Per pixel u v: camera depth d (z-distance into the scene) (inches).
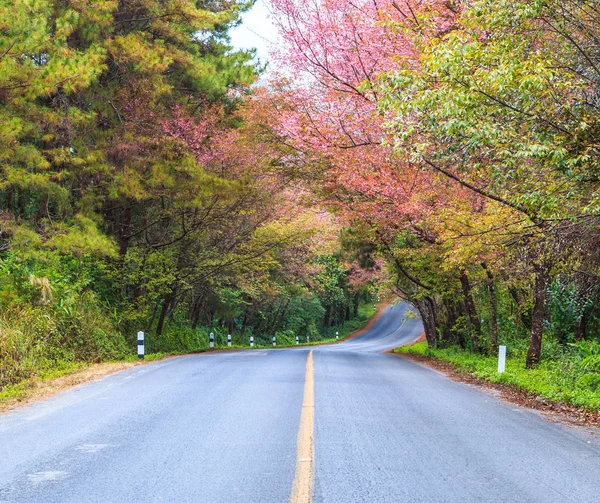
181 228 1467.8
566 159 525.7
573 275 901.8
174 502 273.7
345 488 297.6
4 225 887.1
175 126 1233.4
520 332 1654.8
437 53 530.6
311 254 2180.1
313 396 603.8
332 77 948.0
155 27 1217.4
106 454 360.8
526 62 508.7
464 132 545.0
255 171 1325.0
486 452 386.3
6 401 581.3
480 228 754.2
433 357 1422.2
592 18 561.6
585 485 315.3
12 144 849.5
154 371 850.1
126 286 1544.0
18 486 295.6
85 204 1091.3
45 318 935.7
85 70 856.3
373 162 960.3
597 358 866.8
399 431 443.5
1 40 780.0
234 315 2055.9
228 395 604.7
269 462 345.1
